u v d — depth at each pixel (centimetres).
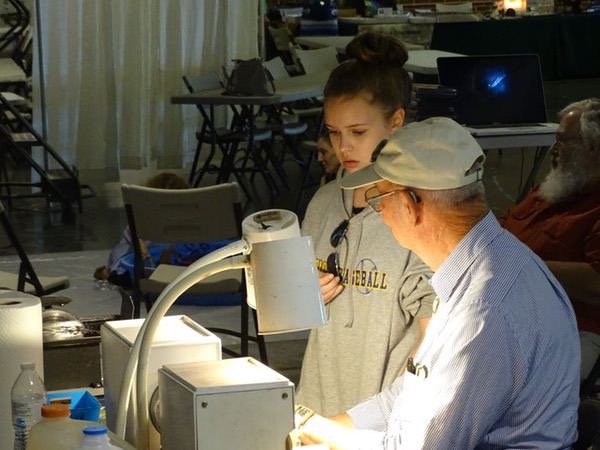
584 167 455
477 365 212
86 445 199
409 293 292
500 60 851
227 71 1277
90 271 838
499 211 1071
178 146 1284
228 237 604
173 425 226
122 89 1244
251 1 1300
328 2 1791
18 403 248
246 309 593
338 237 306
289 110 1293
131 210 609
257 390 215
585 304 441
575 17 2130
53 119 1237
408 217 226
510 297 216
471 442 216
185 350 245
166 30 1255
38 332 265
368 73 296
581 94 1934
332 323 308
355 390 305
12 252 904
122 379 233
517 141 817
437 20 1889
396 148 226
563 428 220
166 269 641
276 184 1218
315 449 221
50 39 1217
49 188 1090
